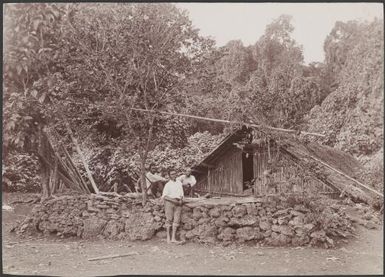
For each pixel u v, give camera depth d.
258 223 10.13
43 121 12.44
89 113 12.77
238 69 13.06
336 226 10.16
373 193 12.19
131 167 15.12
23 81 11.91
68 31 11.80
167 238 10.35
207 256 9.25
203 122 16.81
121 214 11.09
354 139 13.80
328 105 14.09
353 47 12.62
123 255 9.42
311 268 8.44
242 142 13.68
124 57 11.57
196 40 11.73
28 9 11.52
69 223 11.13
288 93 12.76
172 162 15.29
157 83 12.00
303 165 11.73
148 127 12.46
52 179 12.81
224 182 14.71
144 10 11.34
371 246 9.70
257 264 8.69
